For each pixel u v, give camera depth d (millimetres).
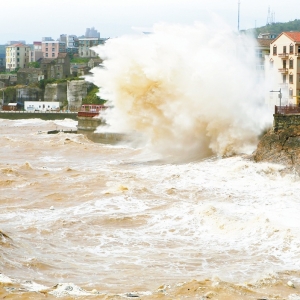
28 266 38125
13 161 84375
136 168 74000
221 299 31906
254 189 59531
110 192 57312
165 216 49812
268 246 42250
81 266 38938
